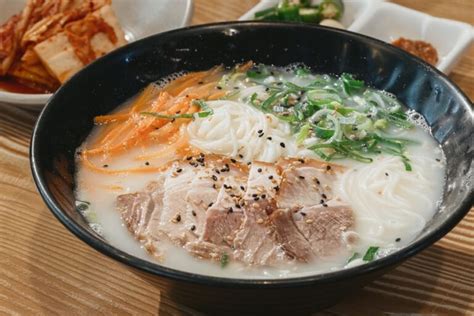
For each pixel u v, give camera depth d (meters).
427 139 0.41
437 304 0.35
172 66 0.45
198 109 0.43
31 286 0.37
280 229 0.34
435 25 0.55
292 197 0.36
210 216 0.34
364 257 0.34
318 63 0.45
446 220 0.31
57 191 0.34
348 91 0.44
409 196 0.38
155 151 0.41
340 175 0.38
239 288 0.28
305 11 0.58
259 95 0.45
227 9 0.60
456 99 0.38
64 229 0.40
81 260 0.38
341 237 0.35
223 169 0.38
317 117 0.42
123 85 0.43
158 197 0.37
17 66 0.53
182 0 0.57
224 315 0.34
